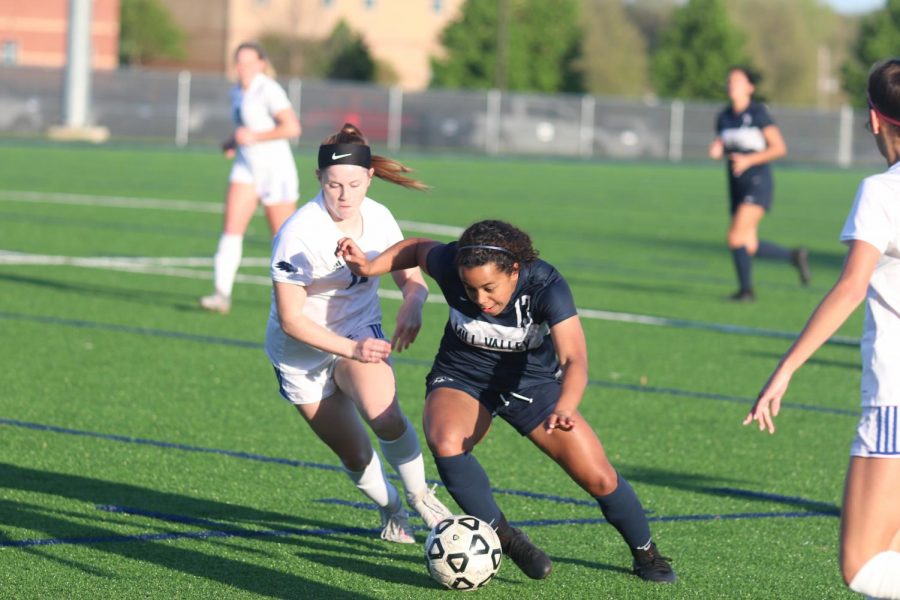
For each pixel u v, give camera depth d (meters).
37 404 25.91
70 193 75.38
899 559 12.06
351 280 17.03
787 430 26.28
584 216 78.00
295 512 19.44
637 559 16.67
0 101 136.75
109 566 16.55
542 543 18.25
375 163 16.98
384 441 16.84
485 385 15.98
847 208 94.94
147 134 142.62
